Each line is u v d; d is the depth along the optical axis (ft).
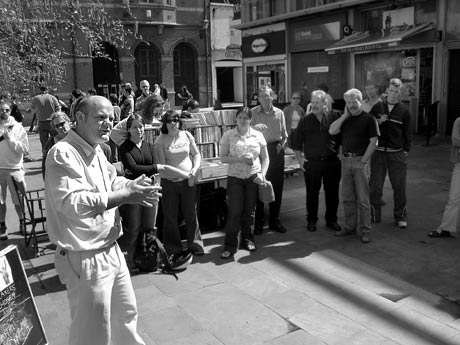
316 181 19.39
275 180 19.65
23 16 15.71
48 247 19.20
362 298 14.08
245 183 17.49
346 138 18.20
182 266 16.62
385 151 19.44
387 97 19.66
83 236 8.95
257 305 13.87
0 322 8.86
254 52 64.64
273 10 60.64
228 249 17.51
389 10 45.37
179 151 16.88
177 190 16.93
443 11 40.37
